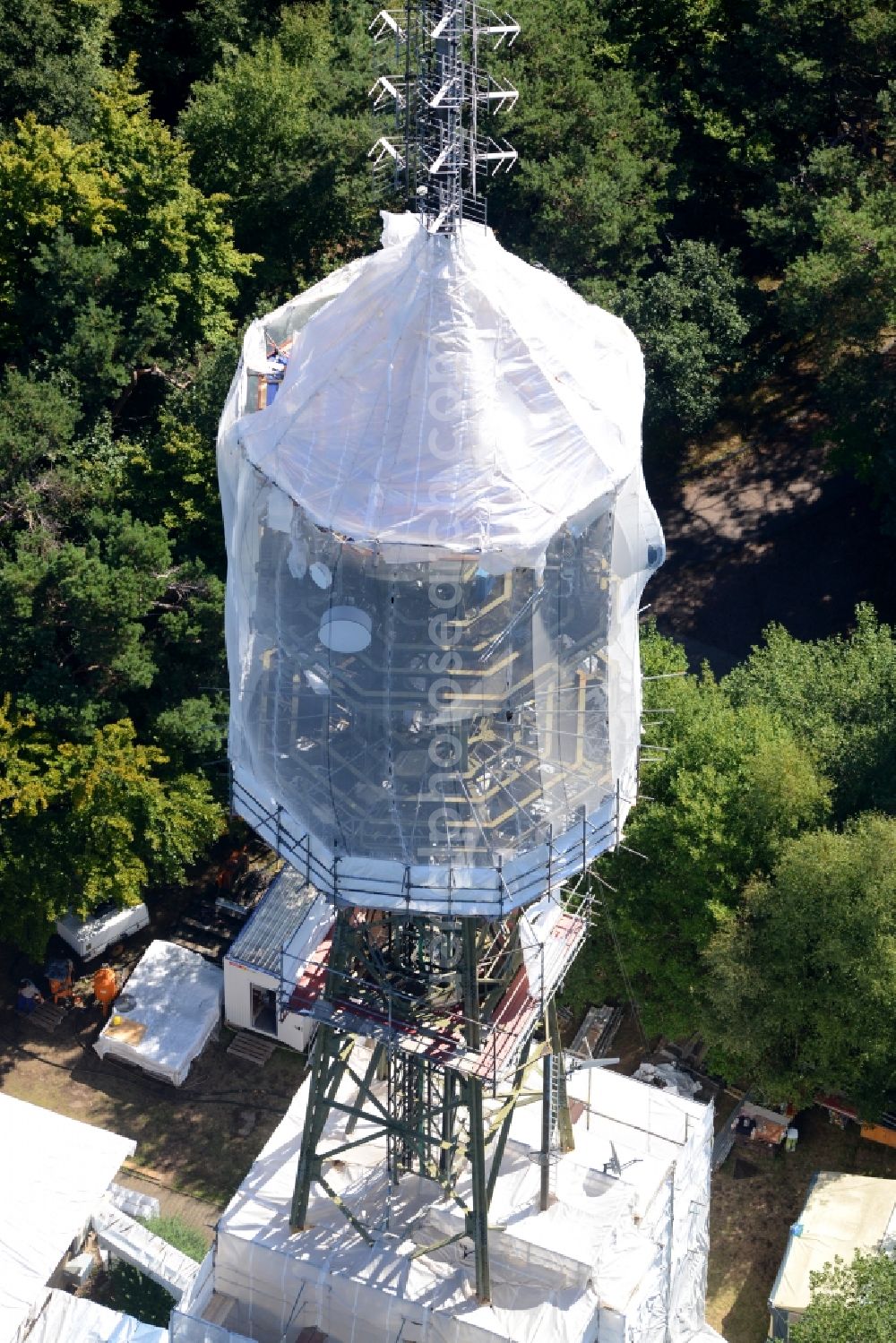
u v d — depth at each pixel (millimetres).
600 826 44969
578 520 42125
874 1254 58375
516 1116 57000
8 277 82062
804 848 63094
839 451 84938
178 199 82062
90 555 72438
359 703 41719
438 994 49031
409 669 41281
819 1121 67000
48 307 79875
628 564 43844
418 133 43688
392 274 42844
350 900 43094
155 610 75250
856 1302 54469
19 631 69375
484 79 49344
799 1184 65000
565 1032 70188
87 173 82000
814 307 82000
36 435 74812
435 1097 55344
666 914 66938
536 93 86875
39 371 78688
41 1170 60625
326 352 43531
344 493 41531
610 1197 54031
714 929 65125
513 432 42031
